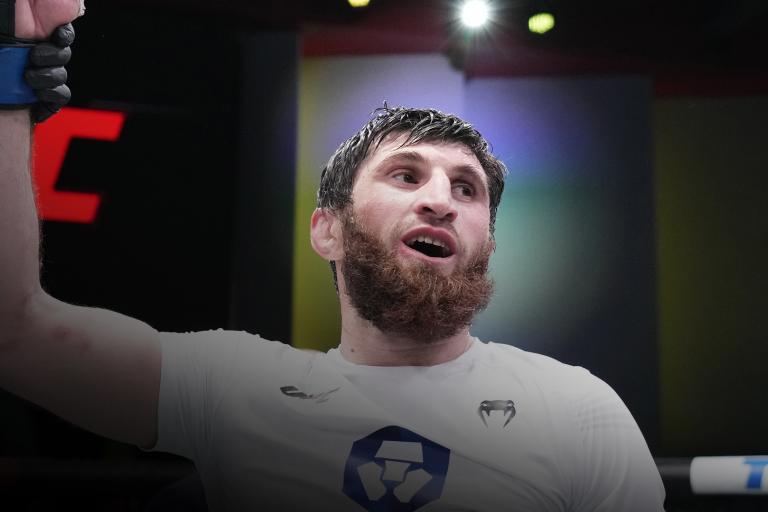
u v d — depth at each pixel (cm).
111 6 278
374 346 157
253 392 149
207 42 284
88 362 140
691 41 302
